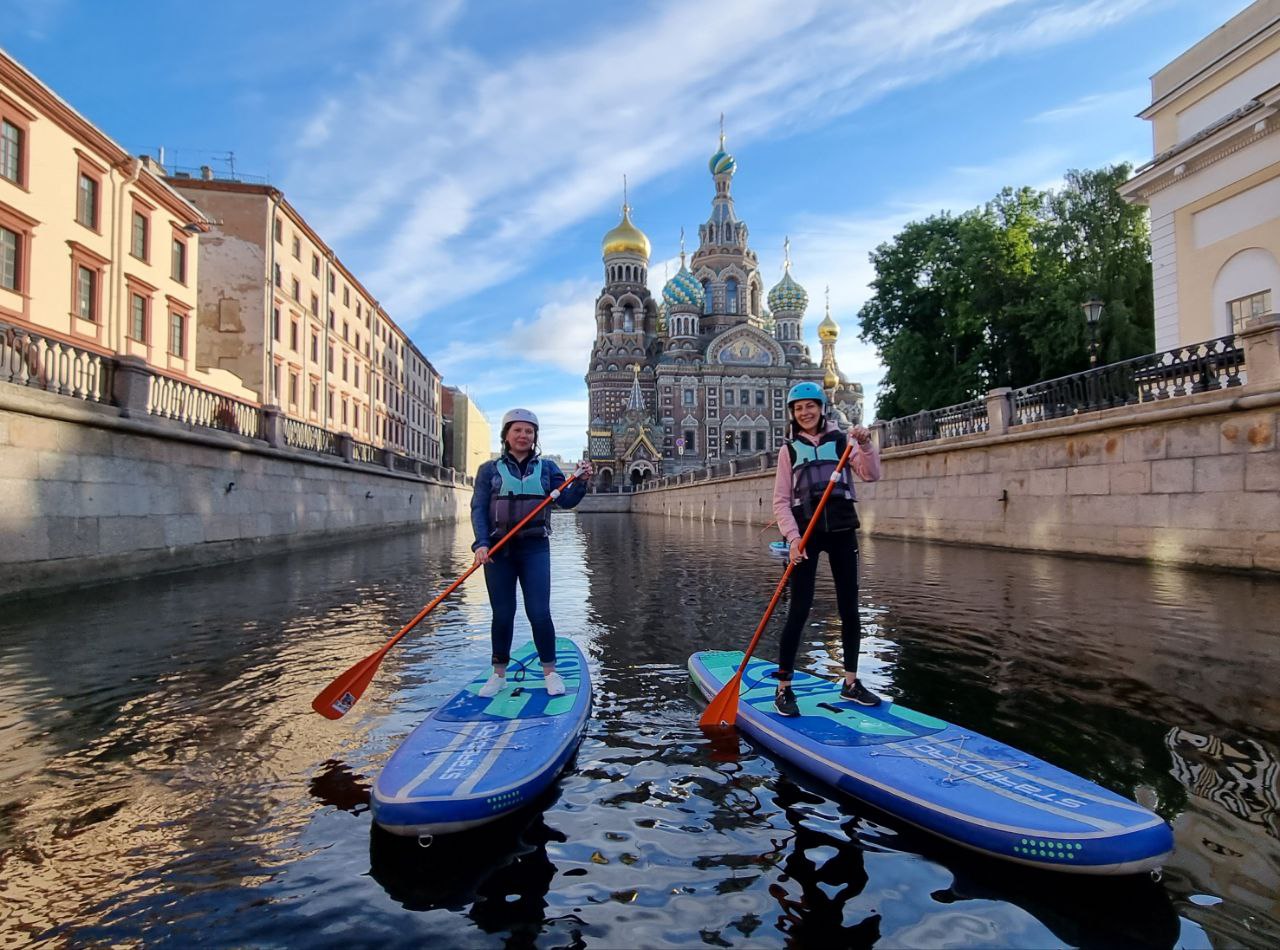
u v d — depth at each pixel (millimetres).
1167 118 16656
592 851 2840
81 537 10188
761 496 29984
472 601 9055
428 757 3381
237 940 2312
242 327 28938
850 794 3275
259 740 4082
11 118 17047
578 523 42875
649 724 4305
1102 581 9258
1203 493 10117
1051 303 24562
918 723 3863
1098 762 3543
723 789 3377
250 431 16062
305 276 34281
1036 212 27297
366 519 24406
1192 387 10414
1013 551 13656
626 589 10375
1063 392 13047
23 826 3082
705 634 6988
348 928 2369
